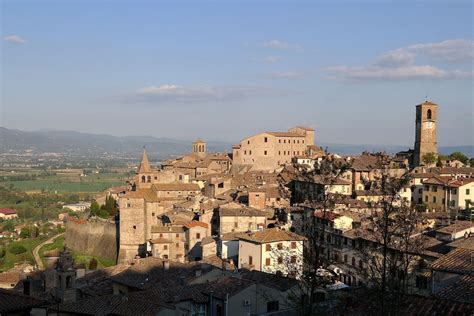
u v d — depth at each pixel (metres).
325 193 64.25
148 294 74.12
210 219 168.00
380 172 79.50
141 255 174.75
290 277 80.75
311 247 62.03
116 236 193.88
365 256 70.31
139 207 182.75
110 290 91.56
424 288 70.88
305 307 63.81
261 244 109.50
